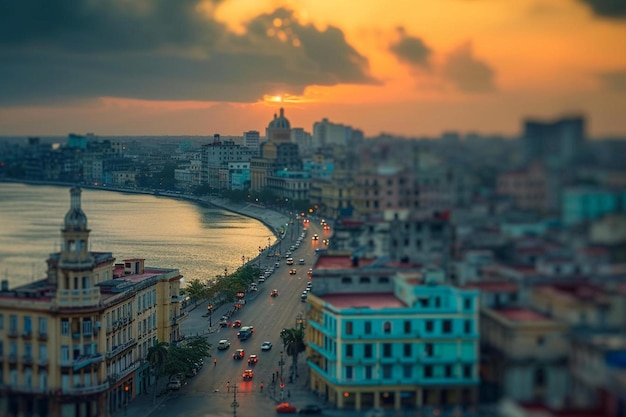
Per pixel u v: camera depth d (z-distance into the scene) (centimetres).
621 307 16312
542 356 16475
